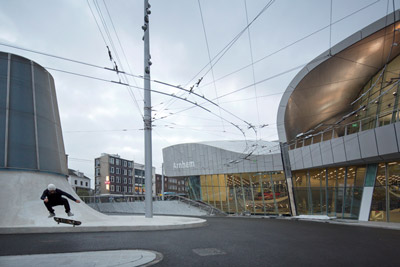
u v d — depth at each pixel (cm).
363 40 1933
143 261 618
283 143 2930
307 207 2784
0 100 1481
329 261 655
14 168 1402
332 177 2530
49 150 1630
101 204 4138
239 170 3712
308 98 2709
